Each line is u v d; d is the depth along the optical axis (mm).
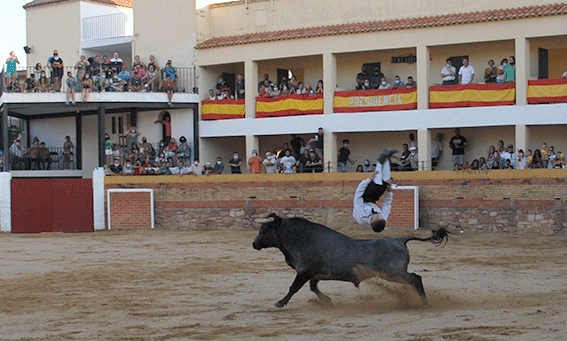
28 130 39531
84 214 30156
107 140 33312
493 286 14148
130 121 36250
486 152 29547
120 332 10578
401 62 31172
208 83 34375
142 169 30641
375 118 29797
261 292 14227
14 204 30172
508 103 27547
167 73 33562
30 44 40719
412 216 25719
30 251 22734
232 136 34594
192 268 18141
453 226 25359
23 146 39656
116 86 33281
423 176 25906
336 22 31875
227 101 33094
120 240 25750
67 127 38312
